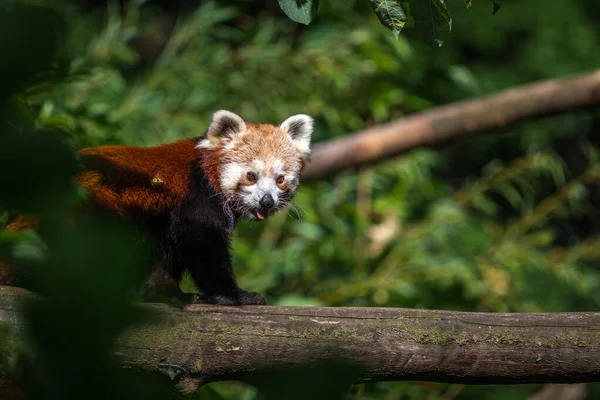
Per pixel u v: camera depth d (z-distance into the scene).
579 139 18.72
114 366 1.74
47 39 1.70
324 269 11.18
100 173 5.77
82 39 11.32
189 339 4.64
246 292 6.36
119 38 11.63
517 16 18.33
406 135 10.84
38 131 1.86
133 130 9.87
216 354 4.65
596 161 12.62
